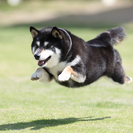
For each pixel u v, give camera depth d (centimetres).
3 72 2047
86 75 879
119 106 1169
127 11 5544
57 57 827
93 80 916
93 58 890
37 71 874
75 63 838
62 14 5697
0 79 1825
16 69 2166
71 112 1066
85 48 878
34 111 1073
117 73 989
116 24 4859
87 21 5159
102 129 849
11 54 2891
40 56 802
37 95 1406
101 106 1171
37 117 992
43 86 1647
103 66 923
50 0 6656
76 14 5647
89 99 1324
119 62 995
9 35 4197
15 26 5041
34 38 853
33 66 2300
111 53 956
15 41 3781
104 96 1395
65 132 819
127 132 823
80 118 983
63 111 1081
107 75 977
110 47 965
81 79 840
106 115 1023
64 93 1465
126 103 1238
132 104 1215
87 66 870
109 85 1683
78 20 5231
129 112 1066
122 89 1572
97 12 5697
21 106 1154
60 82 899
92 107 1154
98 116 1009
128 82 1053
